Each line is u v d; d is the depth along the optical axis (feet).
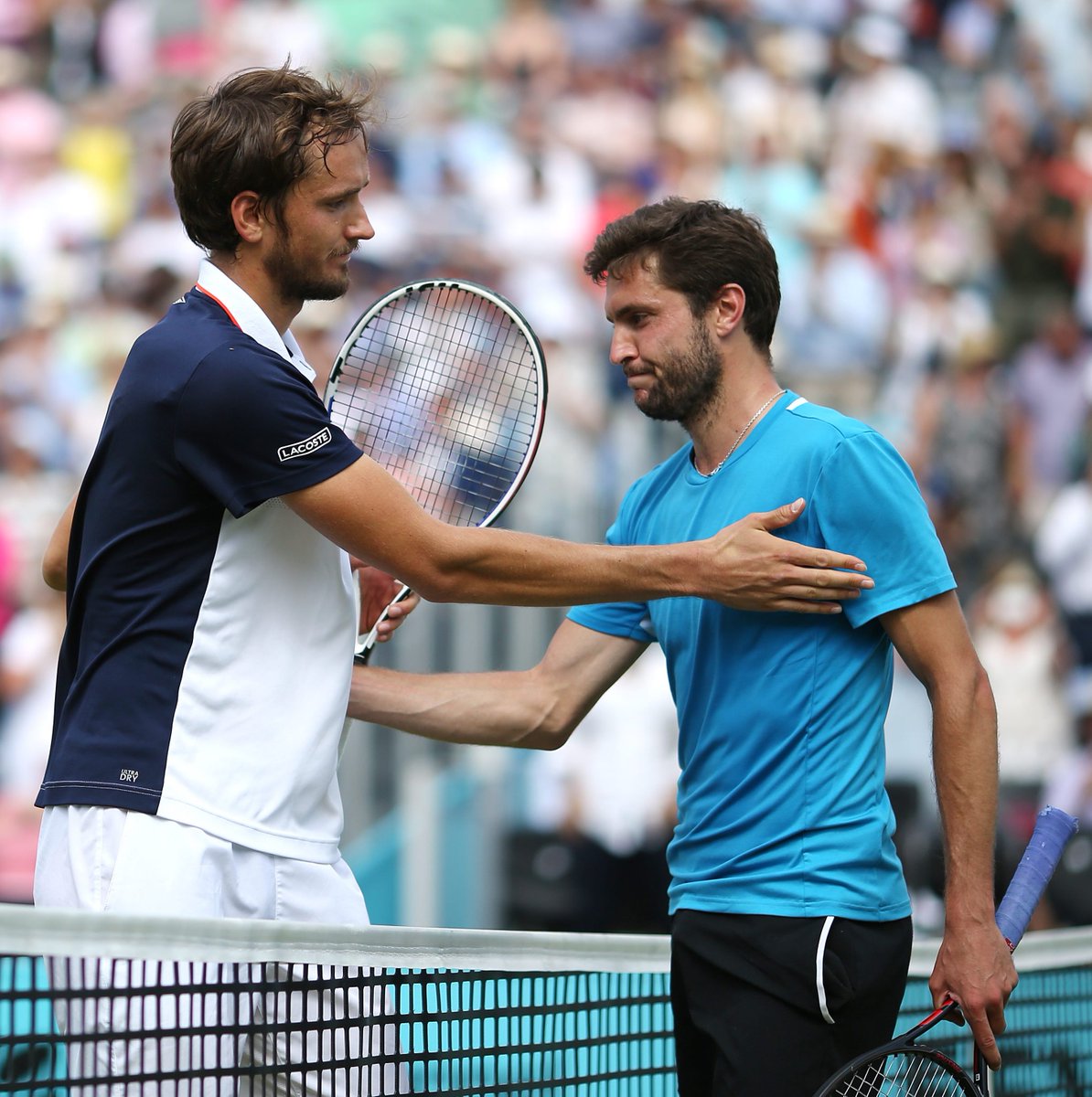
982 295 130.31
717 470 34.06
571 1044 35.68
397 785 82.12
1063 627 109.19
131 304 121.39
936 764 32.01
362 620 39.14
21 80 136.36
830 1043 31.78
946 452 115.55
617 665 38.14
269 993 31.45
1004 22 144.36
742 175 128.67
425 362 50.60
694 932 33.01
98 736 31.48
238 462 31.22
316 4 136.98
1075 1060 43.75
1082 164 138.10
